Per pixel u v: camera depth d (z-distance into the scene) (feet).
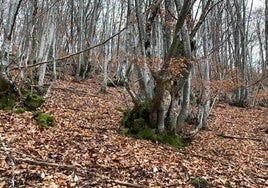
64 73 75.97
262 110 71.51
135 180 22.06
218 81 42.19
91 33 84.28
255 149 38.24
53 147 25.49
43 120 31.53
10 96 35.14
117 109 47.29
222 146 37.19
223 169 27.63
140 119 33.88
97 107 47.32
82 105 46.88
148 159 26.30
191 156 30.09
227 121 54.24
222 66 62.64
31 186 18.69
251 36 113.60
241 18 77.82
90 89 66.44
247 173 27.76
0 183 18.43
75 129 31.99
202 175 24.81
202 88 42.63
